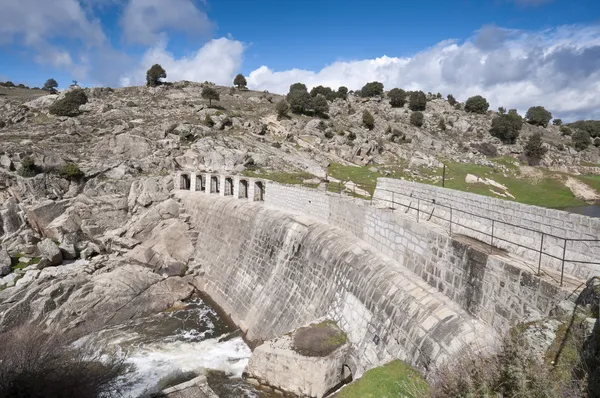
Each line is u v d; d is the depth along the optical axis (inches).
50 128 2357.3
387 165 2662.4
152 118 2758.4
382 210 799.1
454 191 691.4
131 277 1304.1
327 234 965.8
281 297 1008.9
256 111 3604.8
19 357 641.6
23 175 1665.8
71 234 1514.5
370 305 701.3
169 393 639.8
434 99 5221.5
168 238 1462.8
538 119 5044.3
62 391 636.1
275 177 1907.0
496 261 477.4
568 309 374.3
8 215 1514.5
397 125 3932.1
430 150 3309.5
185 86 4699.8
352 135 3117.6
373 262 764.0
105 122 2532.0
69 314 1144.8
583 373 308.7
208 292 1338.6
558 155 3518.7
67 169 1688.0
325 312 839.7
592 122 4911.4
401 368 538.3
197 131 2431.1
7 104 2982.3
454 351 479.5
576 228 452.1
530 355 350.0
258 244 1205.7
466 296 529.7
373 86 5132.9
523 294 433.4
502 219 570.3
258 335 1008.2
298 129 3125.0
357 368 679.7
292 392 714.2
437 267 604.7
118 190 1695.4
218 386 832.9
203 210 1533.0
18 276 1291.8
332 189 1706.4
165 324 1166.3
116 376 767.1
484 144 3720.5
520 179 2556.6
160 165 1955.0
